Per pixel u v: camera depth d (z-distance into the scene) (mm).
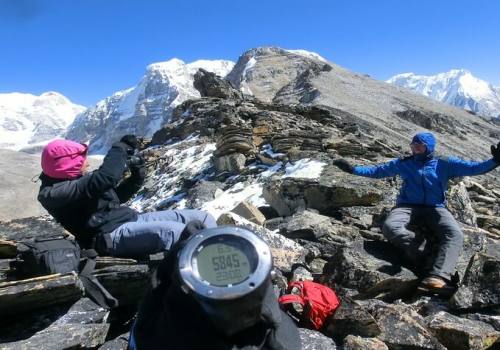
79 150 5121
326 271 6664
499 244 7750
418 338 4918
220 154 16719
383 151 15867
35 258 4609
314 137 15797
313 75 108312
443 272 6207
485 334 5145
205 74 32344
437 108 117875
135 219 5348
